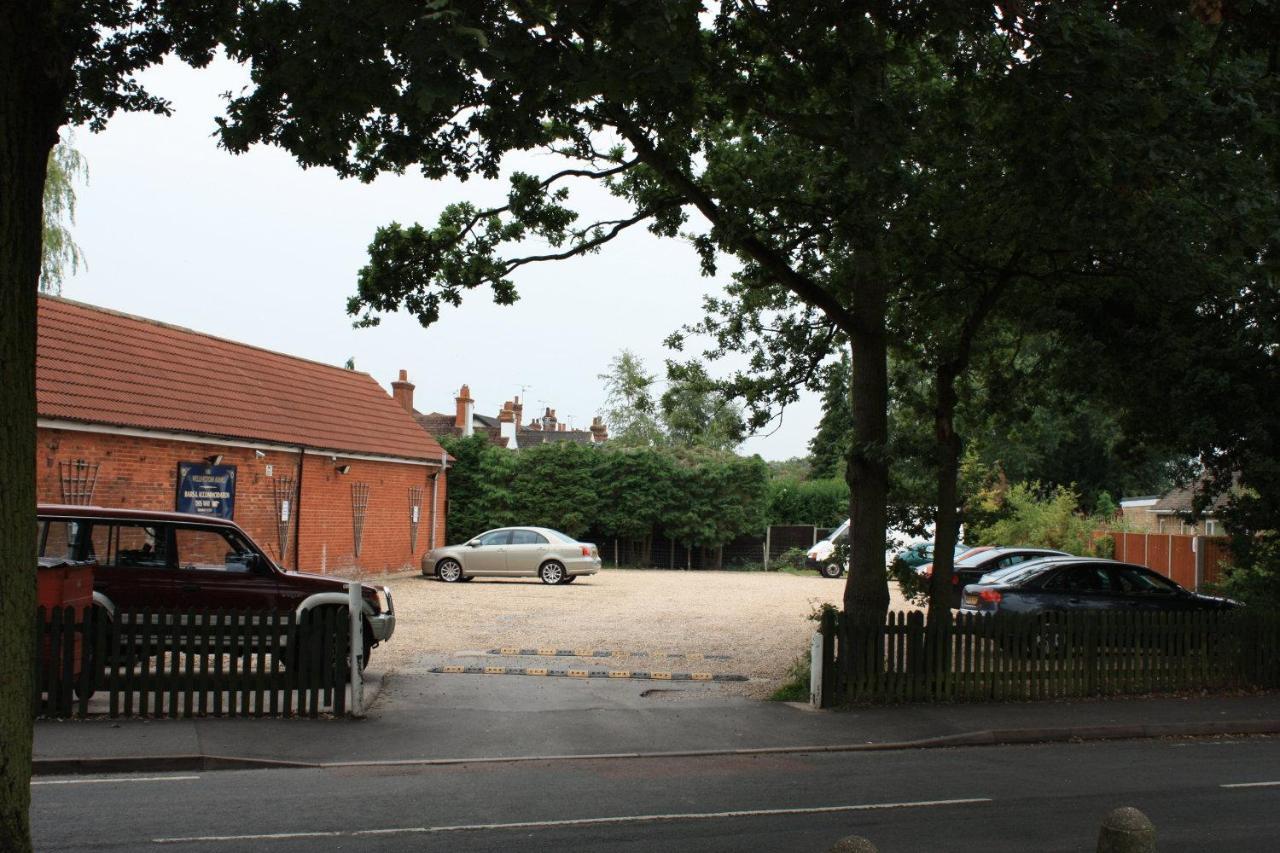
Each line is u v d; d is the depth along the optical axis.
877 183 9.58
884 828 7.34
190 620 11.06
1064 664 13.68
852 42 7.86
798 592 28.67
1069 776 9.34
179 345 24.59
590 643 17.38
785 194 12.66
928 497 13.98
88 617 10.79
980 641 13.36
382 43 6.35
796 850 6.73
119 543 13.20
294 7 7.00
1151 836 3.82
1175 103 8.86
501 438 62.47
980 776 9.30
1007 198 12.21
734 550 43.16
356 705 11.29
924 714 12.29
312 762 9.45
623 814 7.71
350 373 33.22
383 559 29.73
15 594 3.80
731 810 7.87
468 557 29.56
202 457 21.64
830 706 12.62
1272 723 12.41
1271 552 16.31
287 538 24.58
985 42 8.87
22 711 3.82
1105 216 10.30
